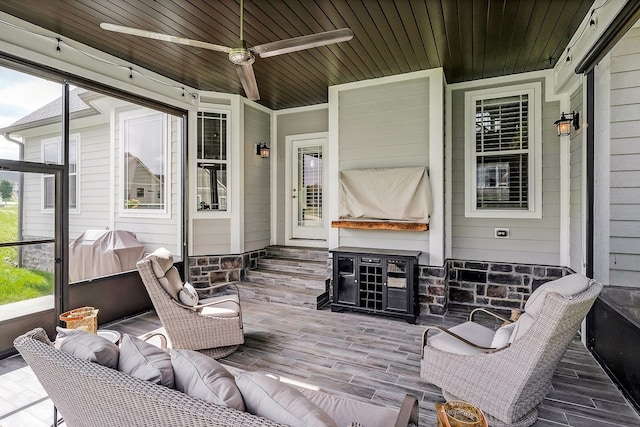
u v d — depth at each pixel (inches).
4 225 126.9
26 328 130.8
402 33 132.0
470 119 183.0
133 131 219.3
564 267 164.7
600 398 98.0
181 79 184.2
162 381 51.1
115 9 115.6
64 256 141.7
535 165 170.6
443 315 167.8
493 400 85.2
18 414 89.3
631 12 91.0
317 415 42.7
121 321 165.2
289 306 183.6
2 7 114.7
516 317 107.7
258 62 159.9
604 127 123.1
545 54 150.9
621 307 109.7
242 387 50.5
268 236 241.0
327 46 143.1
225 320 125.3
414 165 173.0
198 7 114.2
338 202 188.7
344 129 189.0
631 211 119.0
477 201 183.2
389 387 102.8
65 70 135.9
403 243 176.4
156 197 210.1
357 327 152.6
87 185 239.6
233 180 208.8
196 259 199.0
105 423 52.1
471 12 117.0
